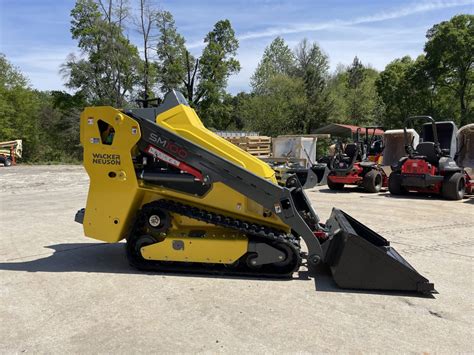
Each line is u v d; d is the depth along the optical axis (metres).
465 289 4.18
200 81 38.41
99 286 4.15
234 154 4.57
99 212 4.64
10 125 38.06
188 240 4.42
